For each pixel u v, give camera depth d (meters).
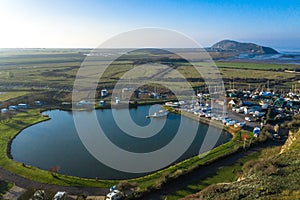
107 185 59.22
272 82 192.25
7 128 101.00
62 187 58.38
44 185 59.09
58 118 115.44
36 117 115.19
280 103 129.62
